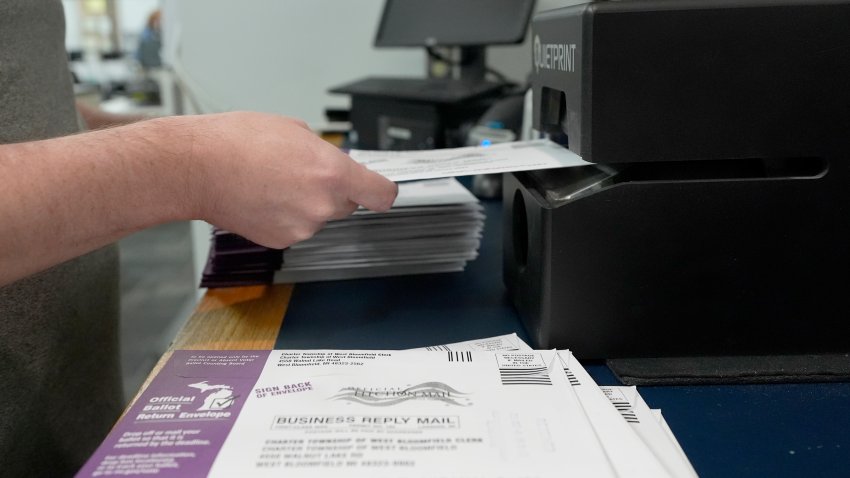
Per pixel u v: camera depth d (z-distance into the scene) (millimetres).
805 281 449
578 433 330
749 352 461
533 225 477
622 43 411
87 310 679
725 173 449
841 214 439
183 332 533
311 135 483
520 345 467
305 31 1479
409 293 614
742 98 422
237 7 1472
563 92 492
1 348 548
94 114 900
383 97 1133
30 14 604
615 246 445
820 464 341
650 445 334
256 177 448
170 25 1574
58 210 402
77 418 675
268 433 335
